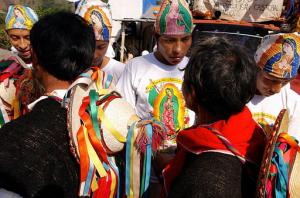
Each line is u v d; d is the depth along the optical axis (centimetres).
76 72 142
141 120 149
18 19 253
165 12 214
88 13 244
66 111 135
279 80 185
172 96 226
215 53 121
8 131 127
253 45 522
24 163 122
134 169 147
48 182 125
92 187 137
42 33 135
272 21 567
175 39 217
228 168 112
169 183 132
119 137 143
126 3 1067
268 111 201
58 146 131
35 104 140
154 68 229
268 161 108
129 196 149
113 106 146
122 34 855
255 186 115
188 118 228
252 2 561
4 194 119
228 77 117
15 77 185
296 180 114
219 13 572
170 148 209
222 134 119
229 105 120
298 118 198
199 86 122
